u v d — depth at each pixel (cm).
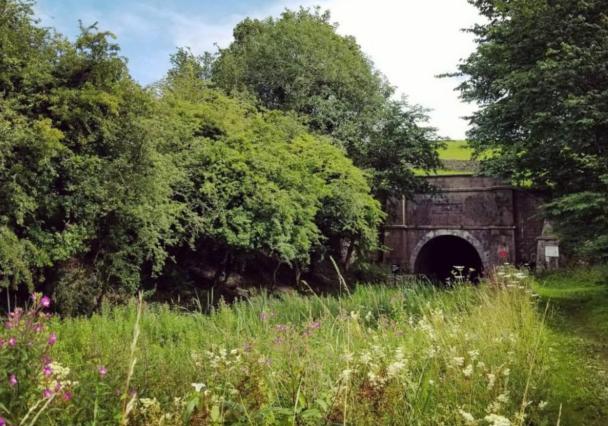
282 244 1641
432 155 2700
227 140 1677
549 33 1200
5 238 999
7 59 1062
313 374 356
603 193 1078
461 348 474
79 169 1151
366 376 329
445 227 3262
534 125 1195
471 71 1512
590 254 1152
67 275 1219
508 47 1302
